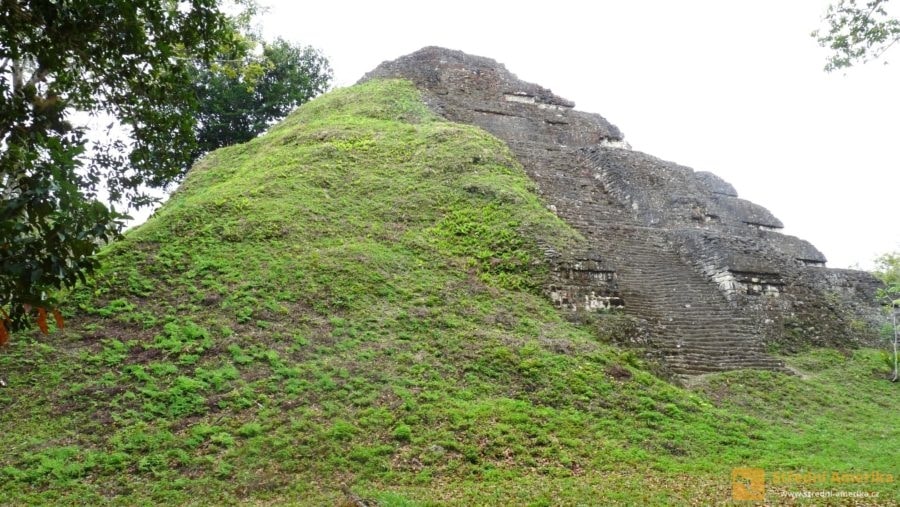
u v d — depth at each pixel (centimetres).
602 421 945
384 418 891
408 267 1367
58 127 610
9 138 581
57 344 982
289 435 834
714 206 2198
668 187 2180
